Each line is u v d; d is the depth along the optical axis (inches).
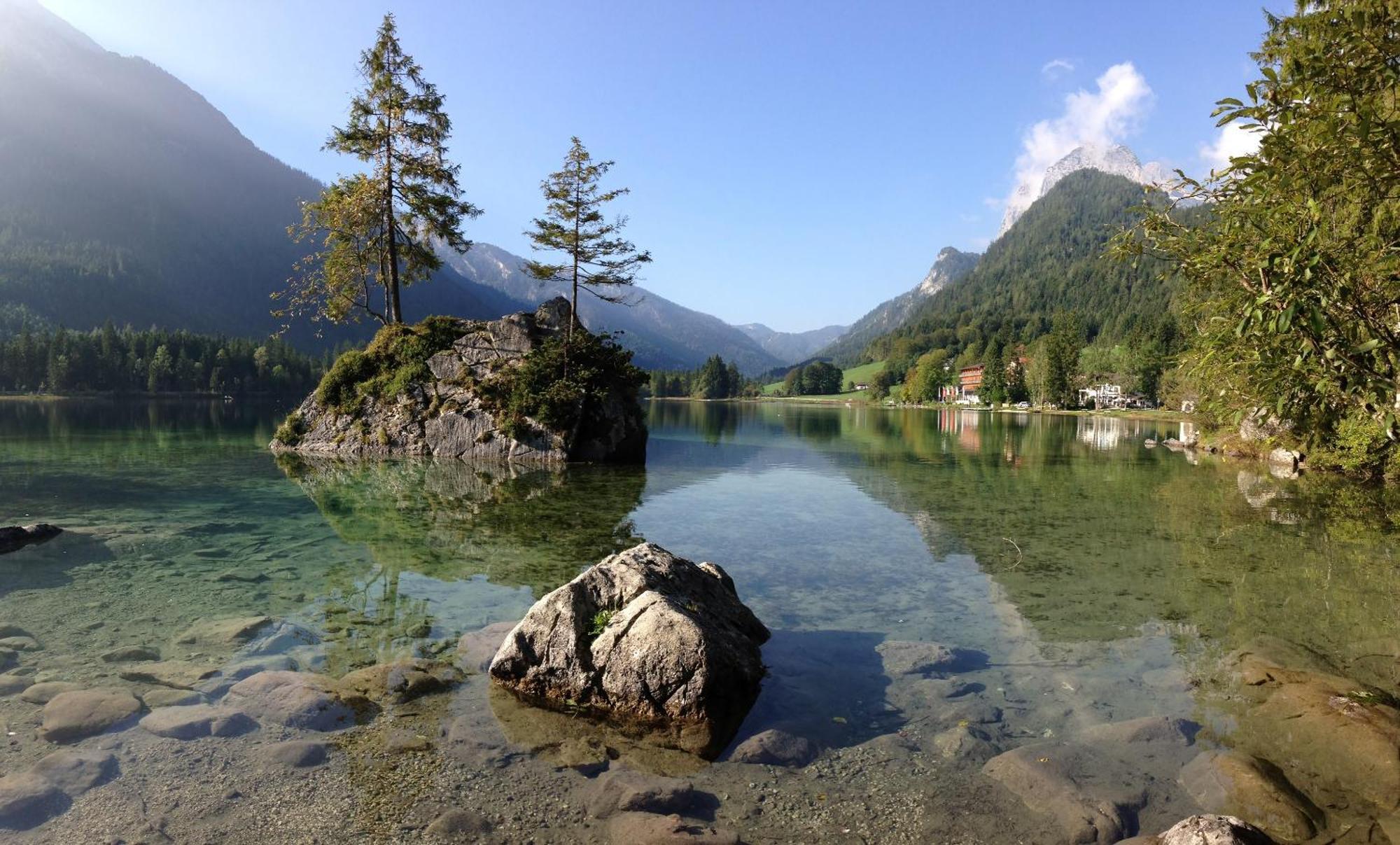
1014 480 949.2
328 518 590.6
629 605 275.7
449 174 1320.1
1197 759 214.7
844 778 207.5
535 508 666.8
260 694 249.4
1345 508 709.3
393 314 1309.1
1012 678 283.9
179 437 1395.2
